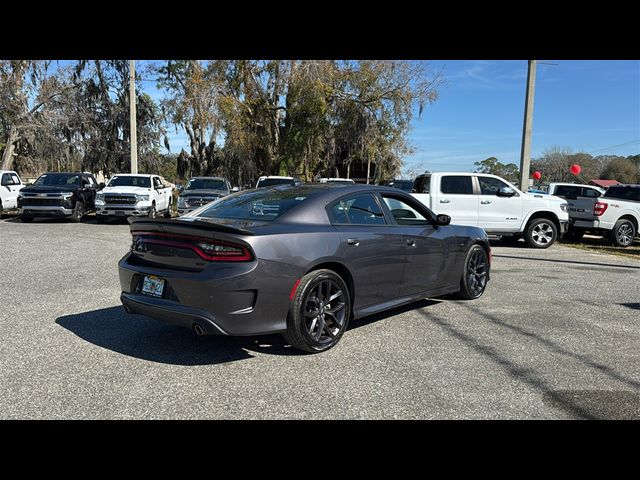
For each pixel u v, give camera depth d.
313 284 4.34
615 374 4.12
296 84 28.22
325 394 3.63
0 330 5.00
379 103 30.08
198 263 4.01
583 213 14.47
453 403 3.52
